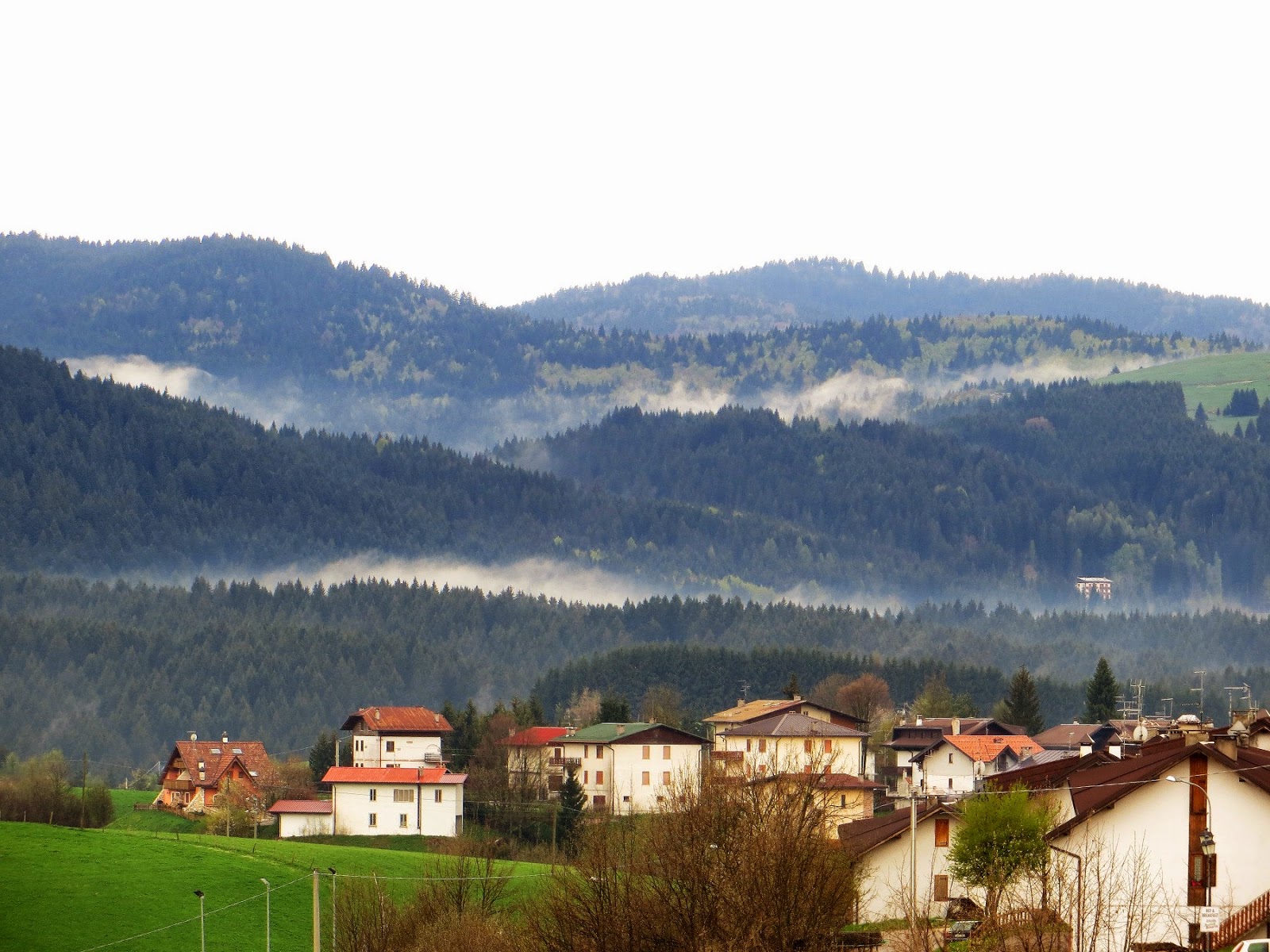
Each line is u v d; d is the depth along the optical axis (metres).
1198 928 125.06
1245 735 150.50
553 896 126.88
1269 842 127.12
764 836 117.62
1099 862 111.06
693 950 112.81
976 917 134.75
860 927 144.88
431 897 166.12
